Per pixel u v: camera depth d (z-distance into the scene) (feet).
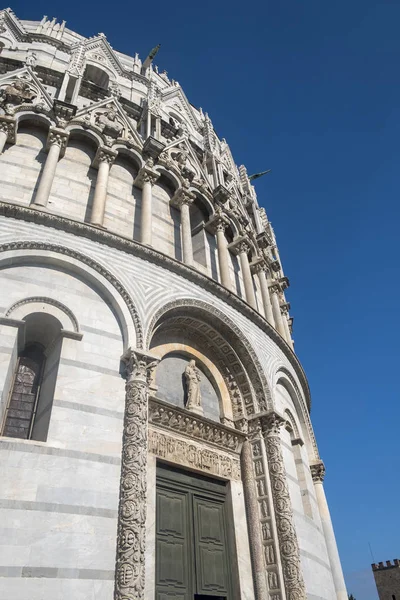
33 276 43.88
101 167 59.82
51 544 31.12
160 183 69.72
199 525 46.50
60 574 30.40
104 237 49.70
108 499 35.01
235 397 58.54
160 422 47.62
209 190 75.66
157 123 75.77
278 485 50.70
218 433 52.95
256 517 49.98
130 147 65.62
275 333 66.64
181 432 49.32
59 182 57.31
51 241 46.01
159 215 65.77
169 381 53.42
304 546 52.31
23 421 40.47
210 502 49.21
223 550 47.29
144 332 45.60
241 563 46.68
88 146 63.77
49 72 72.90
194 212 76.38
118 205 60.49
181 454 47.98
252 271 79.51
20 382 42.47
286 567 45.62
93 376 40.75
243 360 59.21
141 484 36.19
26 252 44.11
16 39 85.97
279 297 90.12
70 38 97.60
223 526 48.98
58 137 57.77
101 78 92.12
